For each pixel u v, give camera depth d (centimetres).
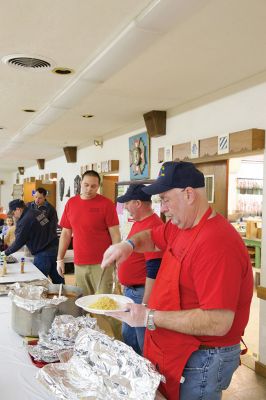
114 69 298
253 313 463
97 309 162
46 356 150
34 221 400
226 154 350
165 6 197
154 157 480
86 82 338
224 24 229
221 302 117
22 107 455
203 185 138
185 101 414
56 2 203
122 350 128
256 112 324
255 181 856
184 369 133
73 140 713
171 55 281
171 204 136
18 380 138
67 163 877
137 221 260
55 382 125
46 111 472
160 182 136
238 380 306
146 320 129
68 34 243
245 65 302
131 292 258
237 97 346
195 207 134
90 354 131
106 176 655
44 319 173
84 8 209
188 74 325
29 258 428
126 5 205
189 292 133
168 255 144
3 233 545
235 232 132
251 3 204
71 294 216
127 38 240
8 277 309
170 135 448
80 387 124
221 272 120
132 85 359
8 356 158
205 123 388
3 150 909
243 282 129
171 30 233
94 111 466
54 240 417
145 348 145
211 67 307
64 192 897
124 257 159
